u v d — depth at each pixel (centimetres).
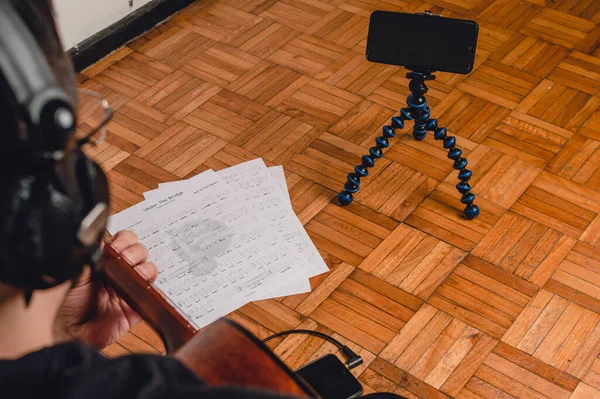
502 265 199
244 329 57
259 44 277
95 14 262
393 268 197
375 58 191
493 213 212
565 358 178
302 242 202
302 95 254
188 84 259
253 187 218
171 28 285
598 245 204
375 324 184
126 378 32
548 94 254
